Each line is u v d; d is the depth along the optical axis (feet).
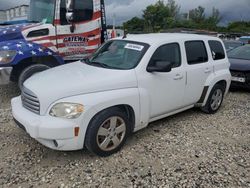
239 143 15.16
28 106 12.71
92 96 12.18
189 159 13.20
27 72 20.84
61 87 11.94
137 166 12.42
